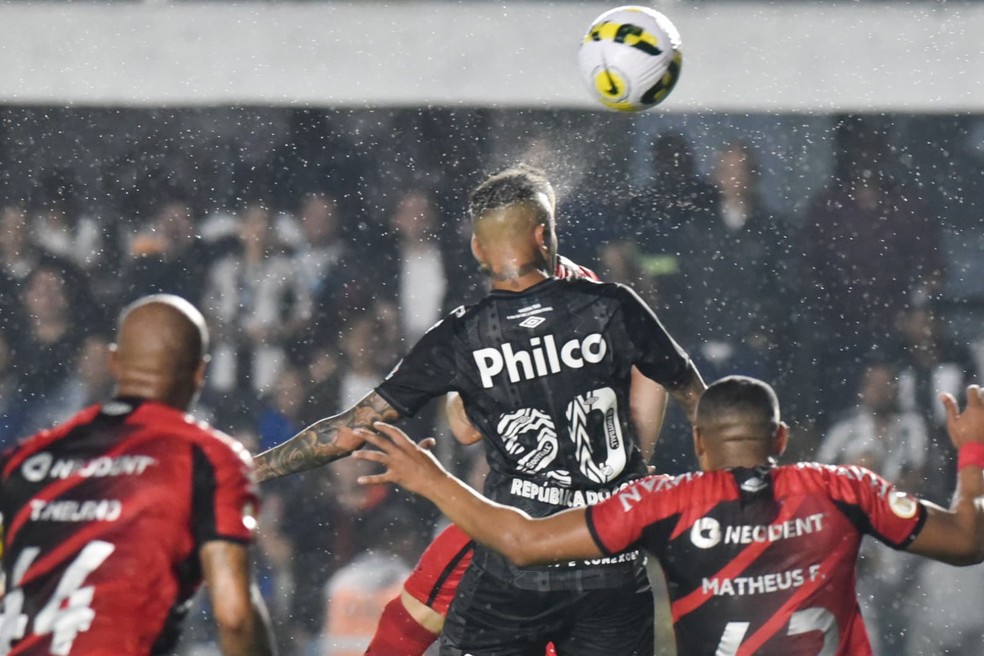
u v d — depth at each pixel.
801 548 11.13
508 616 13.70
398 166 30.70
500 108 30.12
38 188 30.47
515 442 13.34
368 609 26.41
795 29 28.95
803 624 11.05
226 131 30.77
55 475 10.25
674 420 28.42
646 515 11.32
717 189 30.12
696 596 11.22
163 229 30.55
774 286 29.97
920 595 26.28
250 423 29.12
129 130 30.73
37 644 9.77
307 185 30.69
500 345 13.20
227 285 30.16
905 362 29.59
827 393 29.45
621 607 13.63
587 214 30.17
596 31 16.19
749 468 11.41
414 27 29.22
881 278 29.98
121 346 10.77
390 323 29.98
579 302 13.20
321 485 27.33
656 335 13.29
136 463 10.20
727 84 29.02
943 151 30.08
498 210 13.27
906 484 28.81
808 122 30.20
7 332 29.81
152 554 9.98
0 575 10.68
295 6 29.20
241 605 9.98
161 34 29.05
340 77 29.12
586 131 30.27
